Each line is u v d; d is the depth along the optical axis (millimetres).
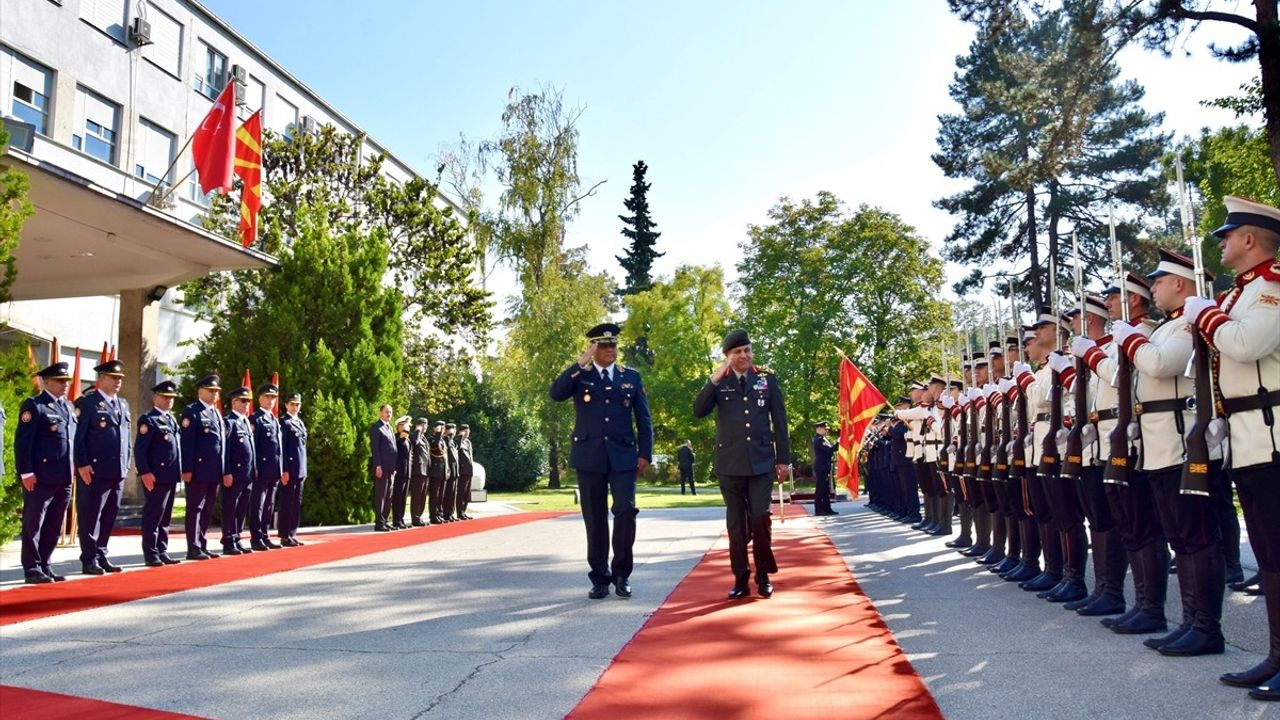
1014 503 7727
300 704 3918
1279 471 3955
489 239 31172
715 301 49531
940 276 39781
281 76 32812
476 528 15195
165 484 9969
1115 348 5449
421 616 6016
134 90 25719
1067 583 6535
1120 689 3971
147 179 26297
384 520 15258
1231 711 3615
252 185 16812
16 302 21969
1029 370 7457
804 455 39750
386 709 3816
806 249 39438
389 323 18516
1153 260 36156
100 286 18391
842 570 8414
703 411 7023
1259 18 16125
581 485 6953
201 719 3729
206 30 28859
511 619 5859
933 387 12750
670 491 38969
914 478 15047
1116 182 35875
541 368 32406
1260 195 23312
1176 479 4703
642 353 53594
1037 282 37156
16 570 9484
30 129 12445
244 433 11344
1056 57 18234
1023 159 28688
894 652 4766
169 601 6898
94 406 9195
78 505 9102
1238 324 3996
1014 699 3832
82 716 3789
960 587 7332
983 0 18500
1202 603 4664
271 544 12148
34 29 22344
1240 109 20672
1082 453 5871
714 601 6578
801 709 3729
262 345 16922
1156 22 16625
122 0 25344
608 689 4074
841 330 38938
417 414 32625
